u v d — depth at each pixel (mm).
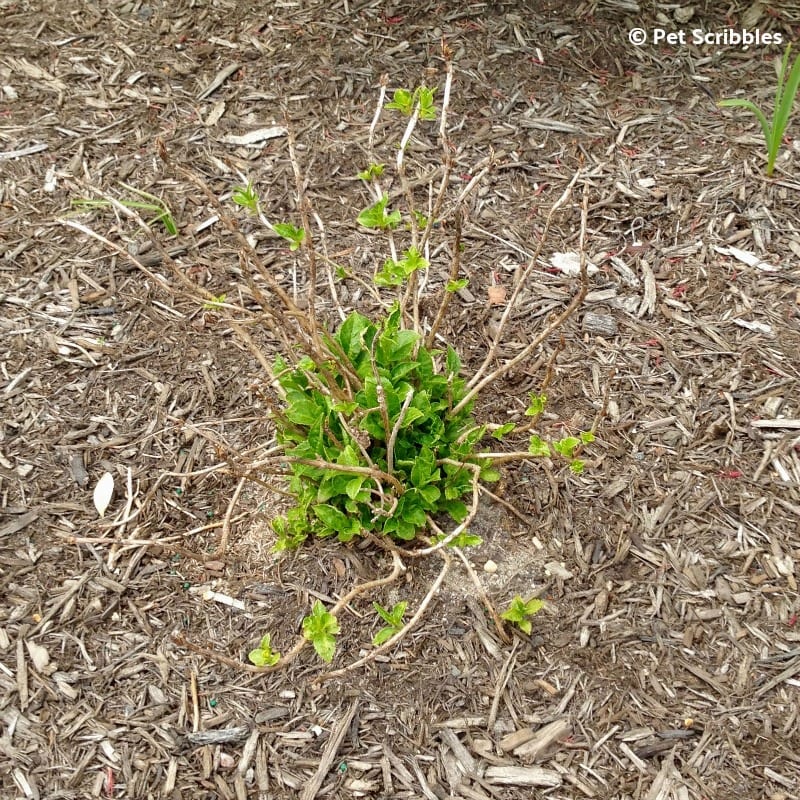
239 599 1209
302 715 1120
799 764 1077
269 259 1574
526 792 1066
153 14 1993
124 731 1109
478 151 1729
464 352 1443
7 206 1648
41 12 1998
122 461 1335
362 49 1900
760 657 1152
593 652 1161
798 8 1953
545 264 1560
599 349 1442
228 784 1073
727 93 1810
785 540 1247
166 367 1438
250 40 1931
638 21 1940
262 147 1744
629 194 1649
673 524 1266
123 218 1636
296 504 1280
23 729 1108
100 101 1826
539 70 1858
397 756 1091
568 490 1293
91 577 1228
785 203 1625
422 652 1161
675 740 1098
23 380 1419
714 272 1538
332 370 1200
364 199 1660
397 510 1163
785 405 1371
